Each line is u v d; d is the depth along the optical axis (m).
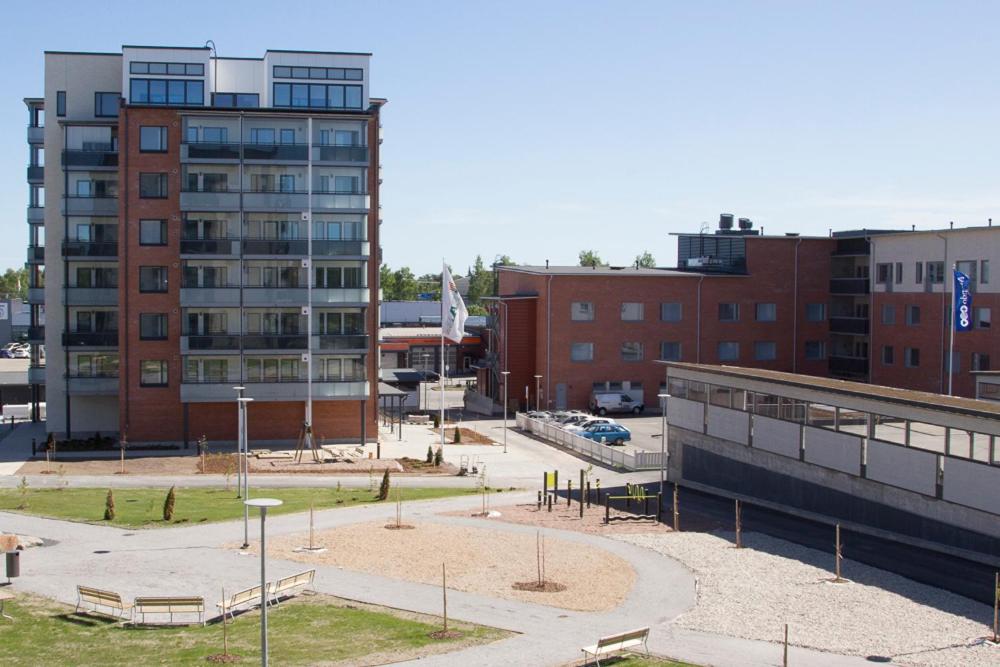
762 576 36.66
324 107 71.62
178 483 56.03
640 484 58.03
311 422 70.50
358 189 70.56
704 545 41.62
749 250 93.19
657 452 64.50
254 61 72.81
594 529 44.69
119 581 34.97
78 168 70.94
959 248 76.81
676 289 91.69
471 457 67.50
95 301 71.62
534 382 92.12
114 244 71.56
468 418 89.75
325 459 64.62
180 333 70.06
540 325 90.44
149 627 30.14
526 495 53.56
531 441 75.50
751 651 28.44
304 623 30.66
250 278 69.69
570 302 89.56
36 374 76.75
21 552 37.66
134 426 70.38
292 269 70.12
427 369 133.62
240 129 69.25
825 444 46.31
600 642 26.94
